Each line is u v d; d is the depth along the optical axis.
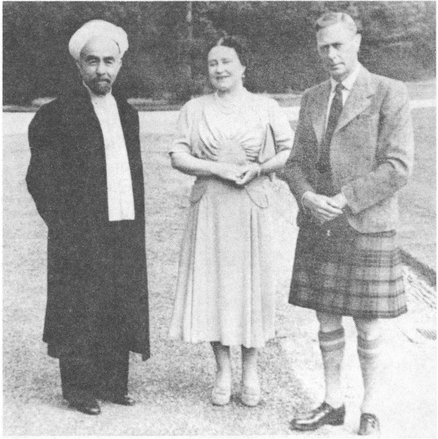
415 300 4.84
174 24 4.89
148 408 4.20
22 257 5.08
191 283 4.05
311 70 4.79
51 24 4.82
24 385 4.39
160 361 4.58
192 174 3.99
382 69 5.01
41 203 4.00
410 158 3.63
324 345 3.97
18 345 4.68
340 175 3.75
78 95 4.00
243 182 3.91
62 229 4.00
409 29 4.94
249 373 4.16
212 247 4.03
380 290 3.72
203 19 4.87
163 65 4.95
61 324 4.05
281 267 4.87
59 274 4.03
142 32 4.89
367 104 3.67
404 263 5.03
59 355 4.08
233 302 4.02
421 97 5.07
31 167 3.99
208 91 4.99
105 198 4.00
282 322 4.76
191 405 4.20
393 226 3.76
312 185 3.87
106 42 3.92
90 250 4.00
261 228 4.02
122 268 4.07
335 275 3.81
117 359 4.18
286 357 4.52
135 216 4.06
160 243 5.05
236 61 3.91
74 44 3.93
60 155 3.99
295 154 3.91
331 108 3.77
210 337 4.07
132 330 4.10
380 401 4.30
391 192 3.66
